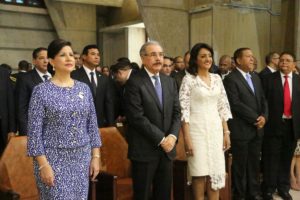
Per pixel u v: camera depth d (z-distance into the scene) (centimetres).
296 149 438
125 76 418
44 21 1322
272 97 394
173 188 350
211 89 309
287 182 409
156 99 280
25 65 778
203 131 306
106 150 354
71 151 218
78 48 1335
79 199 223
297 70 498
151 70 284
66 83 224
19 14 1269
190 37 838
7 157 304
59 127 214
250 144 377
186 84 312
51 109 212
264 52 812
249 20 797
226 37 785
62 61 220
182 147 372
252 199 386
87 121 233
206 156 307
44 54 383
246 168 383
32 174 312
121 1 1373
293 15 783
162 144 273
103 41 1405
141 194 282
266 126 399
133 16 1327
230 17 786
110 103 406
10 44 1254
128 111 279
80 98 222
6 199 266
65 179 216
